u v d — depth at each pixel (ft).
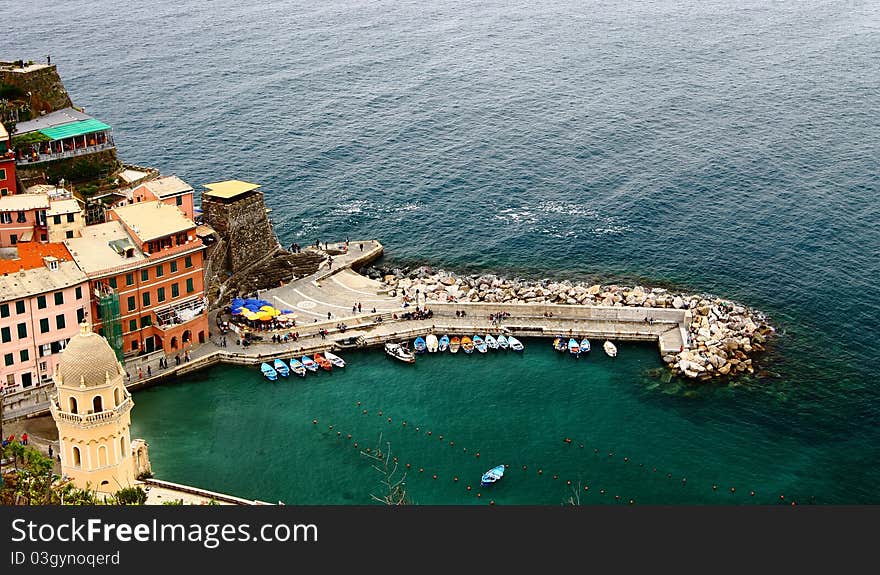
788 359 563.89
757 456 483.92
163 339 553.23
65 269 526.57
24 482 355.97
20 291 506.48
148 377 539.29
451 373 552.41
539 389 537.65
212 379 547.90
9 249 556.92
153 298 555.69
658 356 569.64
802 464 478.59
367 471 471.21
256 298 616.39
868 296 627.46
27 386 519.60
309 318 597.11
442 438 496.64
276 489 458.09
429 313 604.49
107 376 384.88
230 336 582.35
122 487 396.37
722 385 540.11
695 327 585.22
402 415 515.50
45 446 466.29
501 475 465.47
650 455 483.92
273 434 500.33
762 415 515.09
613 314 599.16
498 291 631.56
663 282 655.35
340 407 522.47
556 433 500.33
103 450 390.63
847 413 516.32
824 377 546.67
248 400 529.45
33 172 634.43
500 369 556.51
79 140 655.35
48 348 521.24
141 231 550.77
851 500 453.58
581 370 555.28
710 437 498.28
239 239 622.54
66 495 350.64
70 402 382.01
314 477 467.11
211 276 602.85
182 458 480.23
